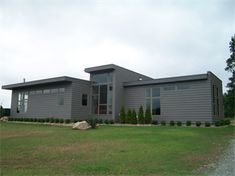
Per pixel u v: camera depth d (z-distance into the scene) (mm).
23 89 27000
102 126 17422
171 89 19812
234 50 29469
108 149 7590
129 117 20422
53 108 23375
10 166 5441
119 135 11188
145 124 19672
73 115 21766
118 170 5102
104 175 4754
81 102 22688
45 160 6055
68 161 5941
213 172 5051
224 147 8312
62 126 17500
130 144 8555
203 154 7004
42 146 8133
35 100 25375
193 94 18594
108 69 22297
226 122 19406
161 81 20094
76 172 4949
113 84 22016
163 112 19984
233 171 5125
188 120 18469
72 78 22000
